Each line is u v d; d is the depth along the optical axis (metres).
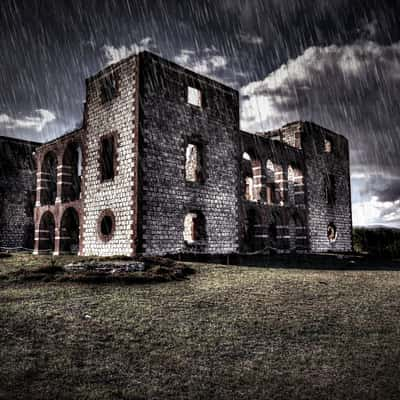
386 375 6.75
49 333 7.67
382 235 39.44
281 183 29.53
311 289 13.16
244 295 11.79
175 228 20.42
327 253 31.27
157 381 6.09
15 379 5.84
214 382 6.18
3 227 32.19
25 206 33.88
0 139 32.88
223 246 23.11
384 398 5.94
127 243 19.11
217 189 23.31
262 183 27.47
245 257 23.62
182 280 13.96
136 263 14.62
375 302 11.77
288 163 30.61
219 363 6.90
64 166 25.73
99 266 13.98
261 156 27.77
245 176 34.69
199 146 23.00
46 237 27.09
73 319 8.57
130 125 20.09
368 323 9.60
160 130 20.53
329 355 7.54
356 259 28.80
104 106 22.11
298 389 6.11
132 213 19.08
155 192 19.77
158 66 21.05
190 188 21.62
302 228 31.12
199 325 8.77
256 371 6.68
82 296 10.72
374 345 8.15
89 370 6.30
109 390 5.71
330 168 35.34
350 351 7.78
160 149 20.36
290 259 25.44
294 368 6.88
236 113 25.58
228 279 14.52
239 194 24.72
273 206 27.83
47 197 28.11
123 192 19.81
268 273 16.47
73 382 5.89
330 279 15.52
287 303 11.09
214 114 23.95
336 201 35.50
